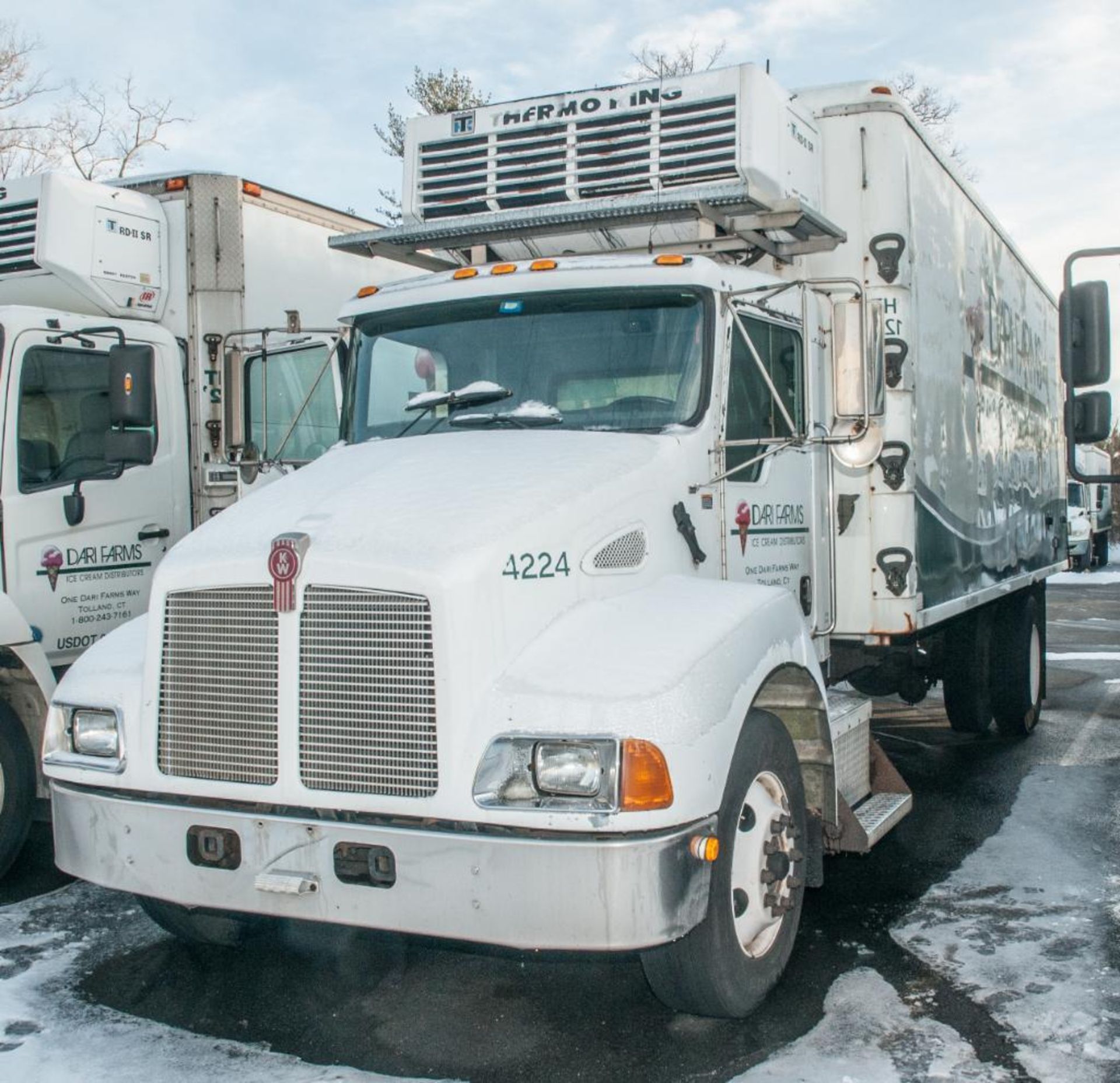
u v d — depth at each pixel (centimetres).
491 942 375
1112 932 526
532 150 616
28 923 546
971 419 792
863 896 585
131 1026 437
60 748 449
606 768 371
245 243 787
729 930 418
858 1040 422
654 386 523
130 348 635
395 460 487
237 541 425
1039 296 1081
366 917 389
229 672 412
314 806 396
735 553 529
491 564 397
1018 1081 389
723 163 571
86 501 673
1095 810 751
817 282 523
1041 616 1090
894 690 884
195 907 430
